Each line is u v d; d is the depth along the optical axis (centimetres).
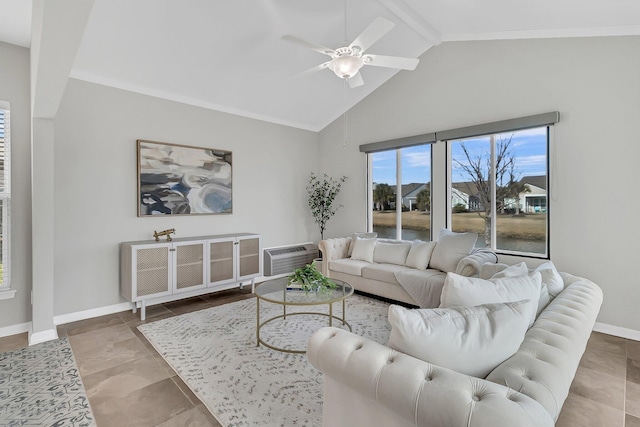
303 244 562
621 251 294
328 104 513
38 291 285
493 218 381
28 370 235
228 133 460
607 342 282
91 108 342
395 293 370
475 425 84
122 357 255
